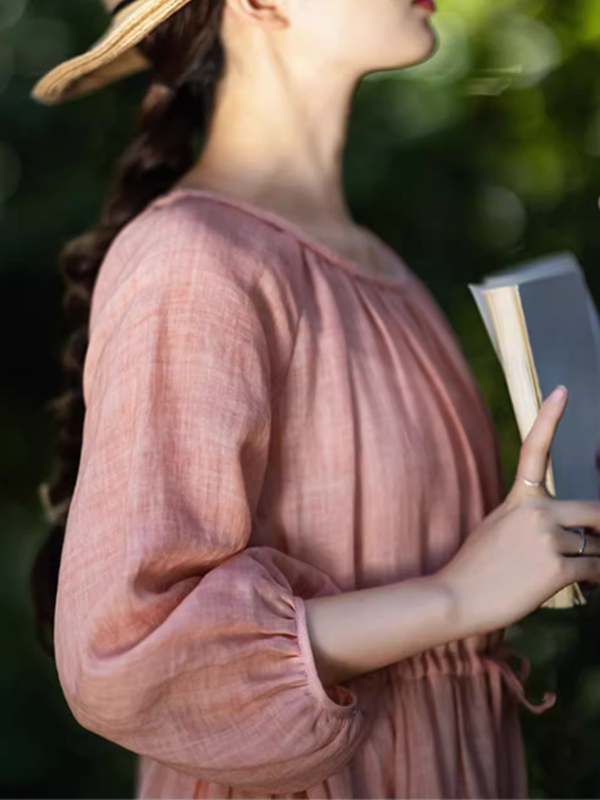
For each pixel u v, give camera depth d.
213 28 1.91
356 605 1.61
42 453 5.33
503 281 1.77
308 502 1.71
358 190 4.38
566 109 3.87
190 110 2.13
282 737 1.52
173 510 1.54
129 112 4.74
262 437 1.62
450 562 1.68
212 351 1.60
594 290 3.43
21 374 5.11
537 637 2.83
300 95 1.92
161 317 1.62
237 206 1.79
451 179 4.37
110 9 2.05
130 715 1.50
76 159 4.80
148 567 1.51
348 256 1.94
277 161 1.92
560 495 1.76
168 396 1.59
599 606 2.76
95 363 1.72
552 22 3.89
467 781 1.77
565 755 2.70
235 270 1.67
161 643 1.48
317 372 1.74
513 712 1.90
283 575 1.63
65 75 2.13
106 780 5.07
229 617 1.51
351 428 1.73
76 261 2.20
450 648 1.77
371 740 1.72
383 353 1.84
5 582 5.50
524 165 4.06
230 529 1.56
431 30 1.91
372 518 1.73
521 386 1.73
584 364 1.85
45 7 4.91
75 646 1.52
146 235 1.74
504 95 4.07
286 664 1.54
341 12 1.86
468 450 1.88
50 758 5.12
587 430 1.83
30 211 4.76
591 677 2.75
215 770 1.53
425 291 2.10
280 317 1.70
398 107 4.42
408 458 1.77
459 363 2.01
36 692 5.30
